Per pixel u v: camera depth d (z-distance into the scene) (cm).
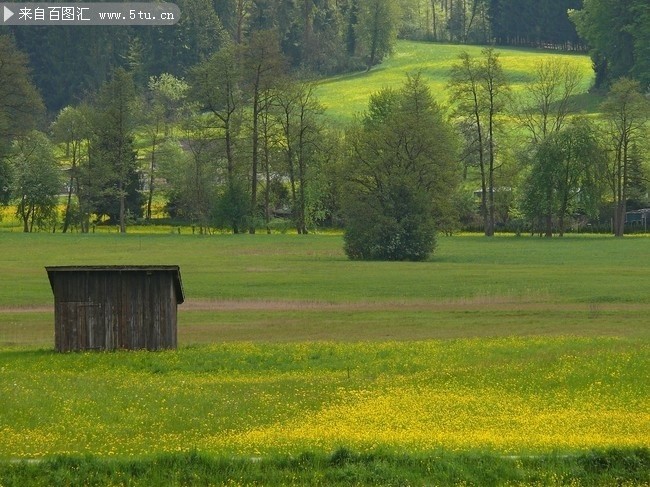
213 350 12031
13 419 7625
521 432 6950
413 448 6178
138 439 6950
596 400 8438
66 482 5688
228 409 8150
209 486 5638
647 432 6950
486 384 9256
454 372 9944
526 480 5716
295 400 8556
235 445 6481
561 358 10569
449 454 5978
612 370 9788
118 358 11538
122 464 5866
